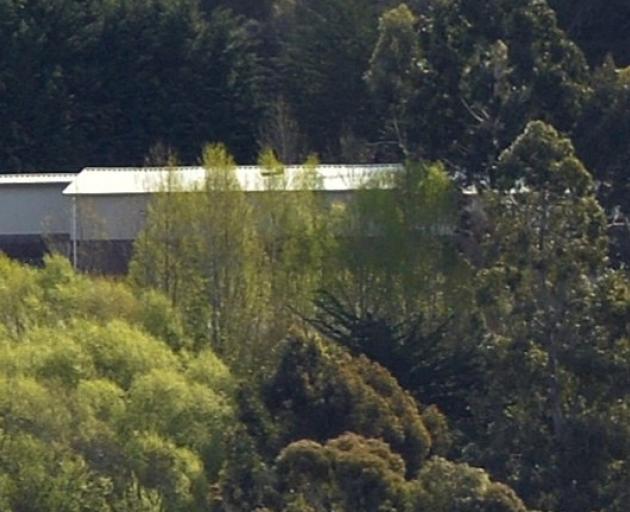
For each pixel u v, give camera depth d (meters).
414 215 95.69
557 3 141.88
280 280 93.38
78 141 145.25
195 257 93.00
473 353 85.06
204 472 74.88
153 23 147.88
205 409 77.31
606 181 102.81
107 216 100.81
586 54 141.75
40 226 106.06
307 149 146.12
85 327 82.69
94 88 146.12
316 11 152.88
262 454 73.50
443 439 77.56
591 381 81.00
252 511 69.88
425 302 93.94
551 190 83.50
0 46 145.12
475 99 102.38
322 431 74.12
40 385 76.44
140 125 146.88
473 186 101.75
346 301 93.94
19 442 72.88
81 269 98.94
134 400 77.62
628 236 102.62
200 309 92.12
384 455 69.88
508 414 81.31
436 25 104.50
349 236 94.94
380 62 119.31
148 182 100.00
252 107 148.12
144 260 93.19
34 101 144.38
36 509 71.69
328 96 148.12
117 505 72.25
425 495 68.62
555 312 82.19
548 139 84.00
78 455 73.38
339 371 75.31
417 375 84.81
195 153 147.00
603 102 103.19
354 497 68.12
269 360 80.31
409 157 104.12
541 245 83.06
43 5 147.00
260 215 94.69
